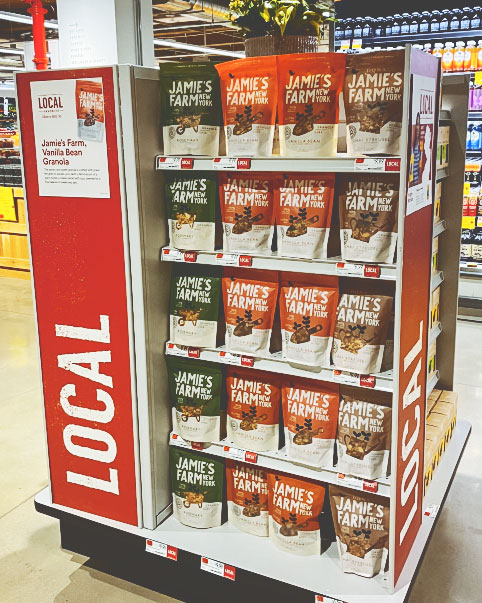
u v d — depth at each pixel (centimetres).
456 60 561
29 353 553
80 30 354
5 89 1221
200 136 224
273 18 228
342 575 223
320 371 216
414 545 239
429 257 229
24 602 256
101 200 232
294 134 206
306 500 228
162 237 242
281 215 215
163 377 252
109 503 262
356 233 202
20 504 325
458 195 299
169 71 224
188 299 238
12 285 823
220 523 255
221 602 246
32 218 248
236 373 236
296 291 217
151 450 249
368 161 192
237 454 238
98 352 248
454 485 336
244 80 212
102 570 275
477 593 257
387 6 566
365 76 190
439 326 319
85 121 227
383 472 212
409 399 217
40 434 401
